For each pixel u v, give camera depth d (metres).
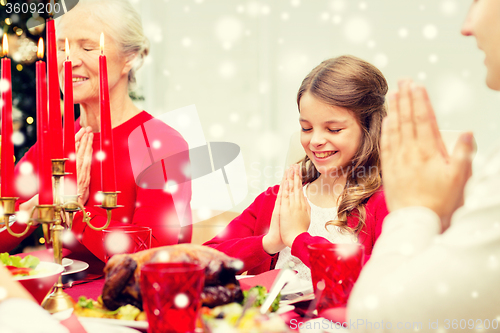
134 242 1.24
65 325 1.01
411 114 1.03
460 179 1.00
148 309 0.98
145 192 2.05
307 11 4.26
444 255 0.92
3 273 0.89
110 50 2.13
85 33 2.08
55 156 1.17
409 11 3.86
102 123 1.18
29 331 0.85
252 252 1.52
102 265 1.66
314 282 1.12
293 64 4.32
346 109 1.62
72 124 1.20
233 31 4.46
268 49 4.33
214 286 1.09
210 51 4.54
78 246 1.79
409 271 0.93
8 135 1.13
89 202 2.04
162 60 4.62
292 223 1.45
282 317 1.12
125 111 2.30
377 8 3.98
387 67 3.95
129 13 2.22
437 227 0.99
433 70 3.79
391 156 1.04
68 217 1.20
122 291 1.09
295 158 2.20
